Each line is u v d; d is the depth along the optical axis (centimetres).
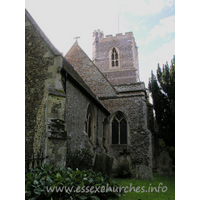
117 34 3438
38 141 787
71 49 1953
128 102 1638
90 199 551
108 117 1645
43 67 915
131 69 3225
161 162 1156
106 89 1728
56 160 751
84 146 1109
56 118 806
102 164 769
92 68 1828
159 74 1453
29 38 991
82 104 1154
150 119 1574
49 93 821
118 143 1596
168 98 1381
